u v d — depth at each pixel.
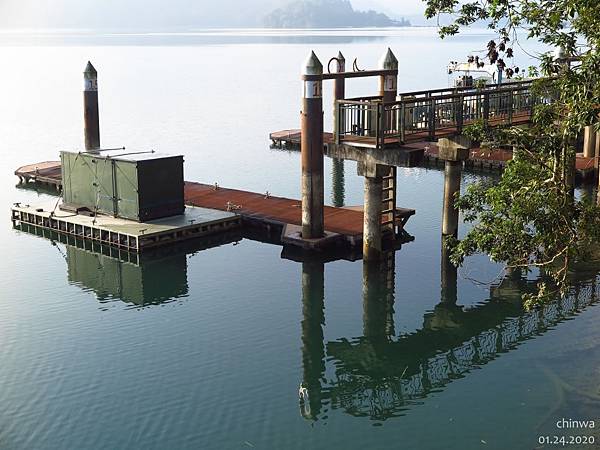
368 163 26.62
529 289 25.84
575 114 15.18
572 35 16.97
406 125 27.78
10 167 49.88
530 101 30.44
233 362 20.97
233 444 16.83
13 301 25.86
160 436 17.11
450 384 19.67
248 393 19.19
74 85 106.06
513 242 17.73
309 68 27.73
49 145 58.16
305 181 29.11
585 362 20.28
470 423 17.62
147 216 31.88
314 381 19.91
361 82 101.50
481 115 29.53
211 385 19.58
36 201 40.12
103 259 30.36
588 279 26.05
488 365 20.58
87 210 33.69
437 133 27.38
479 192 18.88
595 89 15.07
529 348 21.42
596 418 17.38
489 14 17.70
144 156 32.59
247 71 126.31
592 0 15.16
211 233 32.25
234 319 24.06
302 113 28.53
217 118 71.19
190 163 50.31
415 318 24.14
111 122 68.12
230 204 34.84
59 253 31.25
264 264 29.16
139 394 19.05
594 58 14.73
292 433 17.33
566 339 21.81
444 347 22.00
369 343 22.45
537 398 18.55
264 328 23.39
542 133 17.84
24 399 18.81
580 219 17.59
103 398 18.84
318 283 27.12
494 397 18.78
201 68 133.75
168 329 23.27
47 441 16.89
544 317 23.53
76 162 33.78
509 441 16.70
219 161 51.03
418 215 35.78
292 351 21.80
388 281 27.14
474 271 27.91
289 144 57.19
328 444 16.88
